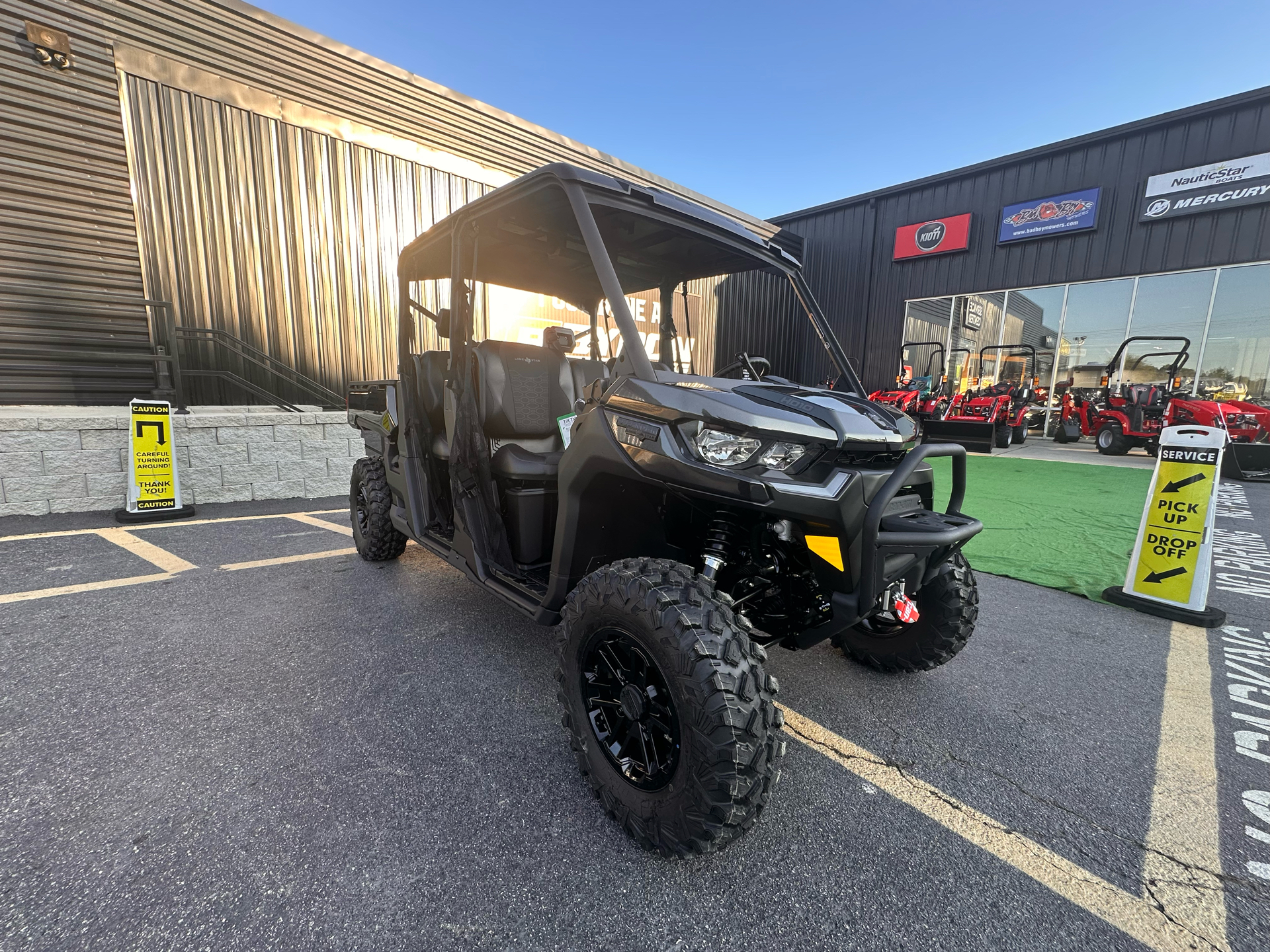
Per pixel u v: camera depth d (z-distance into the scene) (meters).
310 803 1.55
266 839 1.42
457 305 2.28
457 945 1.17
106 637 2.49
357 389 3.93
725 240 2.13
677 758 1.37
